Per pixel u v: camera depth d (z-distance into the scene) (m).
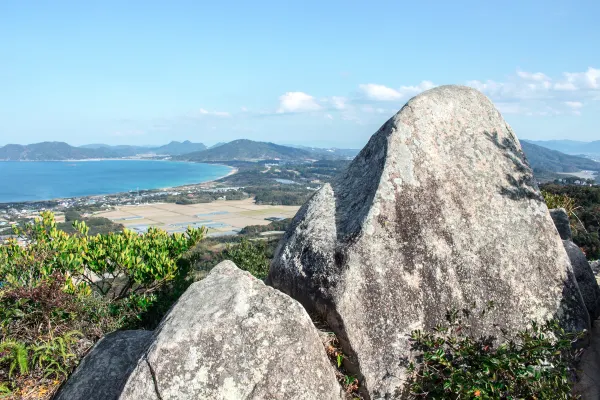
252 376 3.14
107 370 3.86
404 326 3.89
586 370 4.26
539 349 3.87
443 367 3.84
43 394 3.89
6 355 4.01
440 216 4.29
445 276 4.11
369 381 3.74
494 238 4.40
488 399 3.54
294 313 3.46
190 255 7.14
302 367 3.30
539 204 4.77
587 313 4.52
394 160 4.36
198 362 3.09
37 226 6.29
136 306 5.81
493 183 4.65
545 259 4.53
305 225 4.48
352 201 4.44
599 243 9.88
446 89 5.02
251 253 9.33
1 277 5.16
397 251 4.04
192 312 3.33
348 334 3.77
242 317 3.31
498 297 4.20
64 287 5.11
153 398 2.99
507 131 5.07
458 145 4.70
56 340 4.34
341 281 3.86
